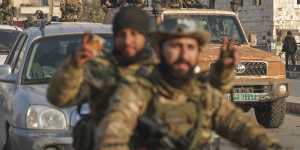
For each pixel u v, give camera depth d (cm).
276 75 2567
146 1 3089
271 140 734
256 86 2542
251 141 734
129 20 809
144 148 697
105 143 666
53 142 1524
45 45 1770
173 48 701
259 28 11469
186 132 700
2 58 3109
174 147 696
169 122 697
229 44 815
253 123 738
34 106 1556
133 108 682
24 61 1753
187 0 3331
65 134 1523
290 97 3419
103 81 780
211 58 2386
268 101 2559
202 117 709
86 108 1316
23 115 1566
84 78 780
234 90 2514
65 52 1748
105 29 1795
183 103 703
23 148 1561
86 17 7531
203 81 733
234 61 807
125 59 807
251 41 2873
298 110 3130
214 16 2784
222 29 2772
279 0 11231
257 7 11481
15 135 1588
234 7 3103
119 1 2984
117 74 791
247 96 2531
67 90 771
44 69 1727
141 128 694
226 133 740
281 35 10231
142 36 815
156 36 708
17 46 1964
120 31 813
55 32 1806
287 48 6050
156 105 694
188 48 702
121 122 672
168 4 3106
